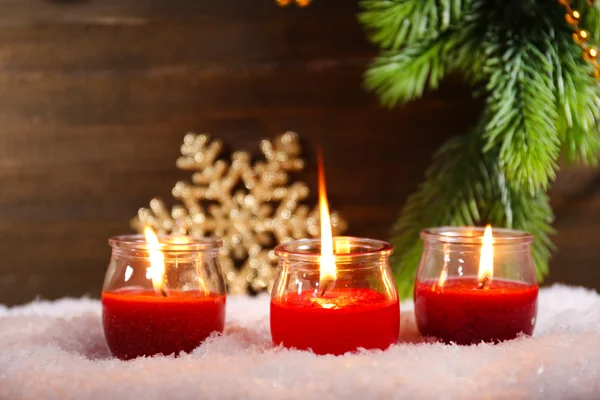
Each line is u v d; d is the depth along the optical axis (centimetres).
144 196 104
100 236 105
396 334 64
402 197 101
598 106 70
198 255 66
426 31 73
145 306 65
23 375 57
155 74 103
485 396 56
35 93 105
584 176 99
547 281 100
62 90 104
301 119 102
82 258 106
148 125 104
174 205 104
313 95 102
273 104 102
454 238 67
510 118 69
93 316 70
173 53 103
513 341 61
